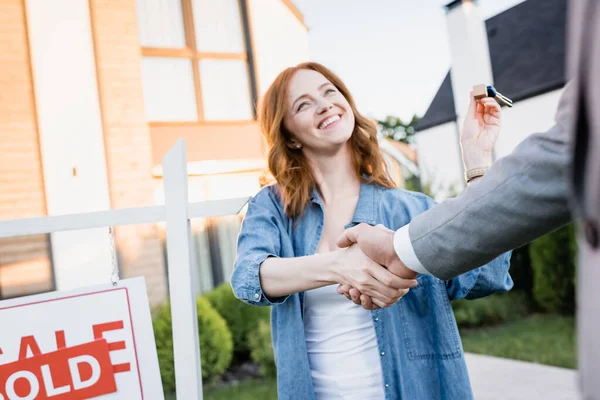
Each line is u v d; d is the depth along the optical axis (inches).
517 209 27.9
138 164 218.1
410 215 49.7
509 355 194.7
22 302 37.7
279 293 44.4
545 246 243.6
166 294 217.6
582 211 16.9
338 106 51.3
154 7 237.0
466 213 31.2
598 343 16.2
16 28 201.5
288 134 53.0
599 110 15.8
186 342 38.1
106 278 208.8
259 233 48.6
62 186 204.4
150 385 38.4
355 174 52.5
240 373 203.3
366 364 46.6
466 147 50.0
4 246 195.0
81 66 210.4
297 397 46.6
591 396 16.5
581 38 16.6
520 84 415.2
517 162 27.8
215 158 238.5
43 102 203.8
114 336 38.6
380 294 40.4
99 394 37.6
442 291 47.1
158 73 233.9
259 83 250.8
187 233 39.0
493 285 46.4
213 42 246.5
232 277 47.3
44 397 36.8
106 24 215.6
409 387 45.0
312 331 48.4
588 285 16.7
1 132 197.2
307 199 50.8
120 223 39.6
